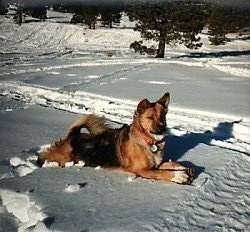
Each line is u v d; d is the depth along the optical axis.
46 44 18.08
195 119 3.86
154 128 2.06
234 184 2.07
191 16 11.30
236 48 16.62
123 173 2.17
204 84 6.27
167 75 7.28
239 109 4.34
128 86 5.85
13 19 22.59
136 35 19.53
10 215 1.77
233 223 1.67
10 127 3.19
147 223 1.61
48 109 4.16
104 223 1.60
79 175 2.14
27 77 6.81
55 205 1.76
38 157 2.40
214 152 2.56
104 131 2.35
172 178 2.03
